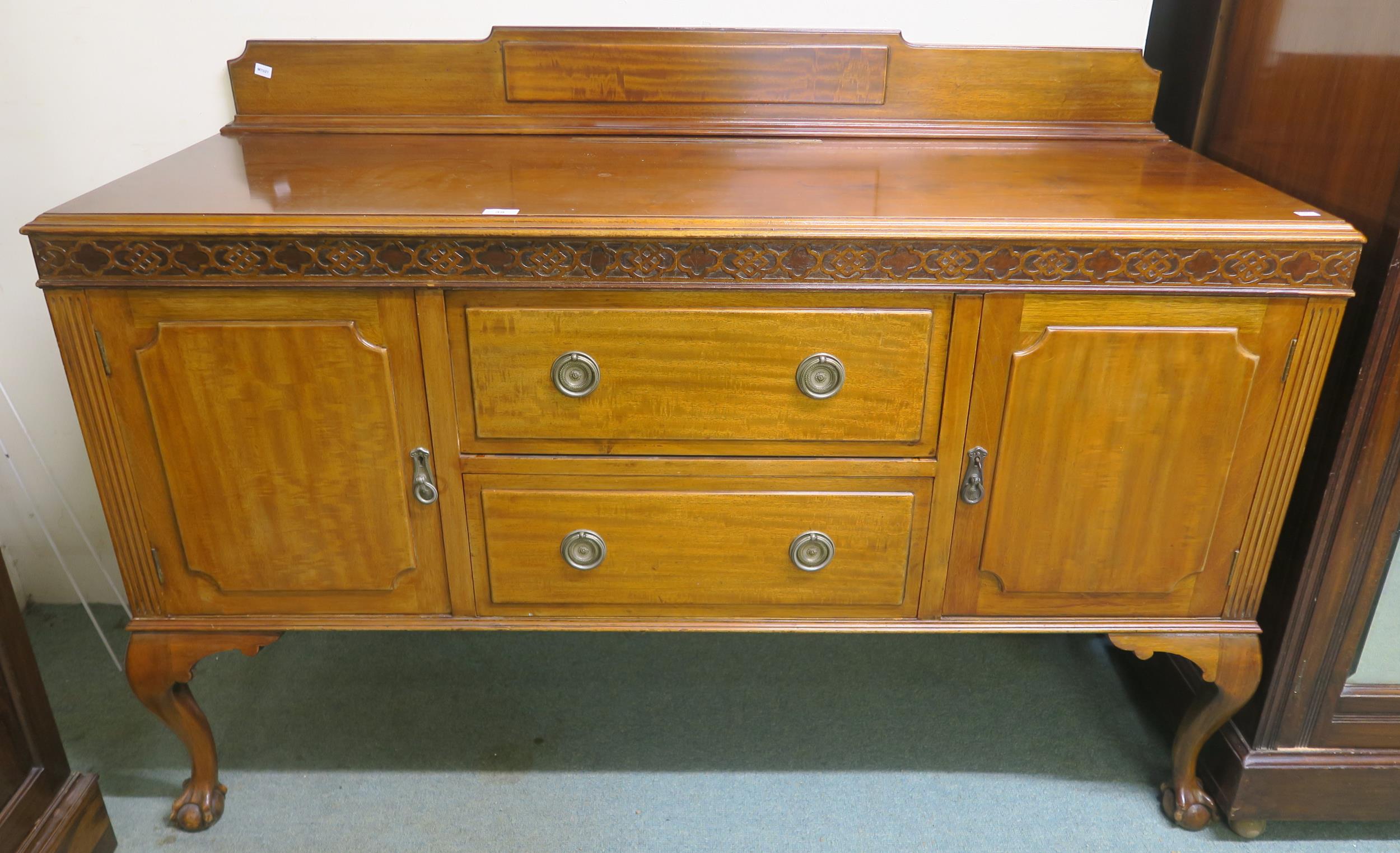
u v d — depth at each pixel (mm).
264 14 1363
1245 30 1301
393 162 1222
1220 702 1229
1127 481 1095
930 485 1105
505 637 1706
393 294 1001
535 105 1381
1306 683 1228
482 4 1365
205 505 1103
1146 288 993
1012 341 1026
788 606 1182
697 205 1022
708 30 1343
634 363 1036
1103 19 1379
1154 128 1415
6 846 1131
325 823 1322
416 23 1374
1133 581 1154
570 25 1381
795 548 1130
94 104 1410
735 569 1152
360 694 1564
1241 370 1033
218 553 1133
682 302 1009
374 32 1378
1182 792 1317
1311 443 1150
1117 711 1546
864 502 1111
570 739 1478
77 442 1641
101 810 1265
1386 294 1024
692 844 1294
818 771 1421
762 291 998
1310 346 1025
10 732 1149
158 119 1426
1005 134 1394
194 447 1069
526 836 1307
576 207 1010
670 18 1381
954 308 1010
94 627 1714
